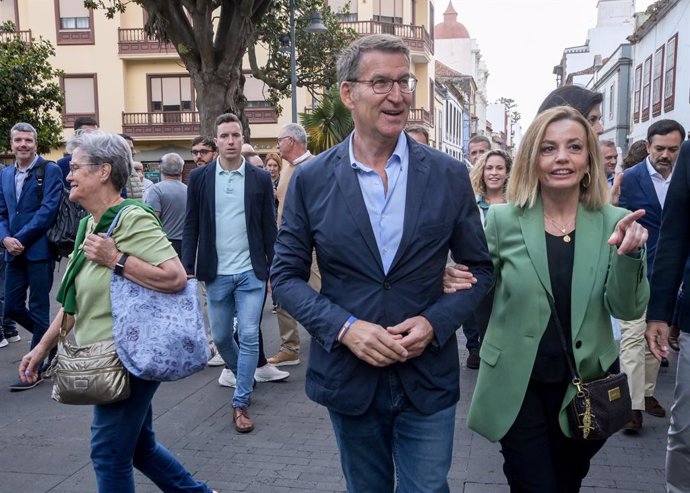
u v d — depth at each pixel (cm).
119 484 278
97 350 268
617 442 433
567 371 256
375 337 216
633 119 2694
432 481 238
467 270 244
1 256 719
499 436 262
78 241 286
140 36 3069
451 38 6775
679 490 287
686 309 282
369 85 227
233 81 1377
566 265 259
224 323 482
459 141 5400
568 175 255
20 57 1653
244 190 469
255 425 466
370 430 238
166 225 679
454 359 242
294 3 1859
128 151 290
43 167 572
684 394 281
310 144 1911
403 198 234
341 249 229
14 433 453
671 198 289
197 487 316
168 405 511
